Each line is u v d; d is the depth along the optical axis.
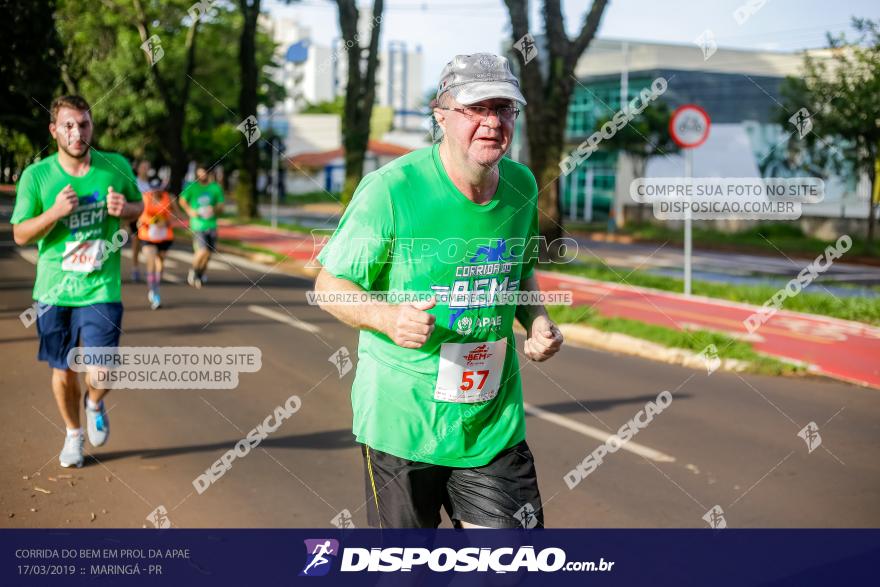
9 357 7.19
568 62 16.80
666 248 24.75
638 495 4.45
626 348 9.09
